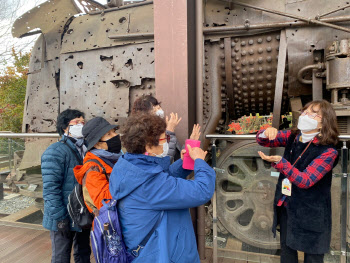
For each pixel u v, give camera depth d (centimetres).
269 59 279
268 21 270
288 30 263
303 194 169
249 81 294
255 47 282
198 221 234
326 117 161
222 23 283
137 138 129
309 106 169
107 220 132
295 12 263
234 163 261
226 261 246
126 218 130
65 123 214
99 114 338
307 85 272
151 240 126
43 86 377
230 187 261
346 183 206
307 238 169
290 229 175
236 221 255
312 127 163
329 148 164
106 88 335
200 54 229
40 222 356
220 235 253
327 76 241
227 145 274
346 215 209
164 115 211
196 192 129
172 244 130
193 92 231
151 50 312
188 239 136
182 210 139
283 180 177
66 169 205
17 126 1027
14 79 1083
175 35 203
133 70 319
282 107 328
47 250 286
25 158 363
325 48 255
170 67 207
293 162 179
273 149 248
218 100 296
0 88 1080
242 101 315
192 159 162
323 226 166
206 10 290
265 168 254
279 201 185
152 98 201
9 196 404
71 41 356
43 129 372
